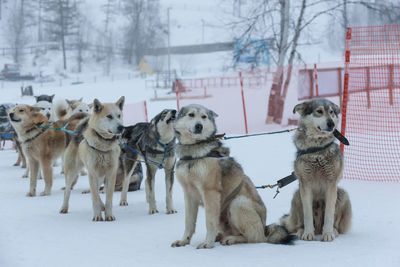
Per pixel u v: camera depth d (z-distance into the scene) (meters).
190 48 72.38
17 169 11.23
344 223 4.69
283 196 6.75
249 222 4.36
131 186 8.16
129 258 4.02
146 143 6.40
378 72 14.84
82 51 78.44
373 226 4.92
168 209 6.32
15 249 4.37
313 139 4.45
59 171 10.78
